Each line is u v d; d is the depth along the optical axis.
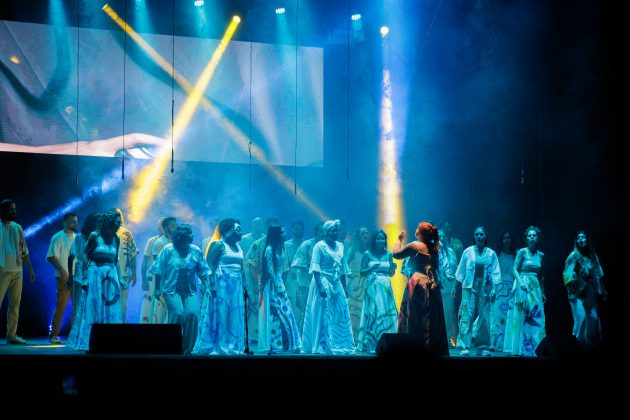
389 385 4.49
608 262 14.55
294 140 15.36
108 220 10.72
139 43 14.71
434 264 10.31
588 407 6.98
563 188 14.95
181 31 14.91
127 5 14.67
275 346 10.96
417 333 10.05
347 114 15.68
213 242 10.97
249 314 13.36
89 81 14.45
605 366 7.07
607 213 14.66
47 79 14.25
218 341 10.73
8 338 12.07
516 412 8.24
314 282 11.41
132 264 12.65
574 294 12.09
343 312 11.51
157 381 8.22
